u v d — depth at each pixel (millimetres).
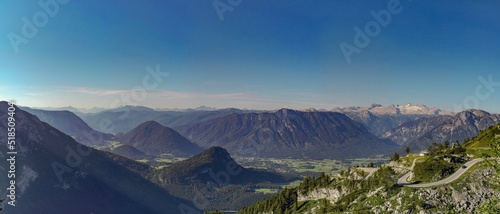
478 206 76562
